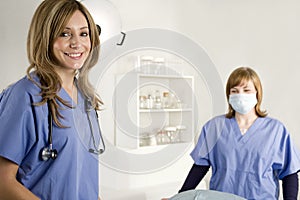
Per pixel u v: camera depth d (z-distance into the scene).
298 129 2.09
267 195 1.54
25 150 0.91
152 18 2.47
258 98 1.64
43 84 0.91
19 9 1.77
